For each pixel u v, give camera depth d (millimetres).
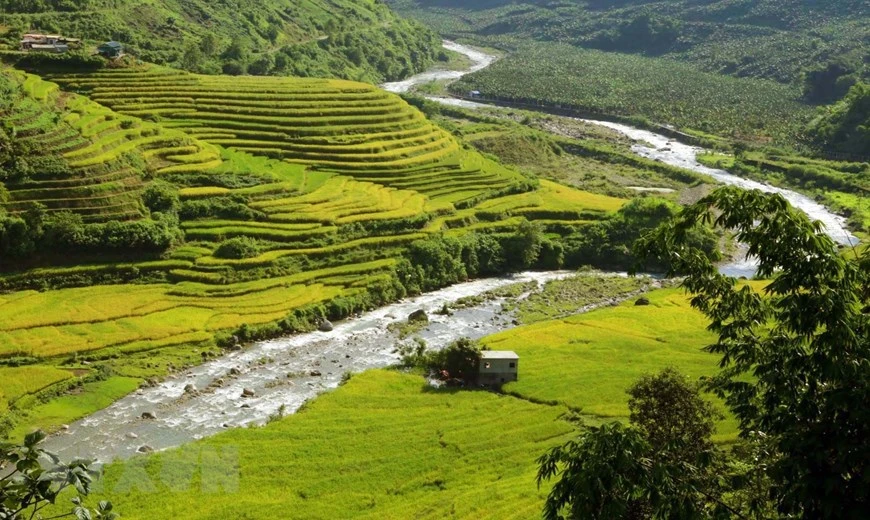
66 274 100688
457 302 114125
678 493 24453
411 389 84438
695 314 110812
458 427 75688
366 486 65125
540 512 57062
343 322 104812
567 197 150250
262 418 79000
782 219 24609
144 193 113812
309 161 140750
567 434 75062
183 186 120625
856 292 26250
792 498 23750
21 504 17688
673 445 31641
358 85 169500
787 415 25094
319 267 113812
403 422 76562
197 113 145625
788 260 24422
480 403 81125
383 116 157000
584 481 23906
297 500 62469
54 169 108625
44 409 77250
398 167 144500
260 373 89188
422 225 127375
